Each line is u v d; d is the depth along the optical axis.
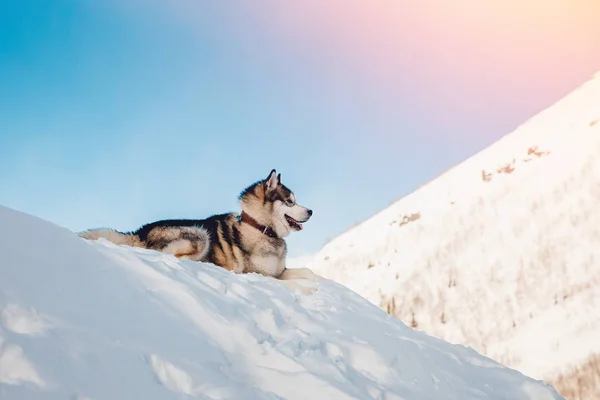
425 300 38.19
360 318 7.82
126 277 5.75
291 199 10.16
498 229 42.69
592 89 58.75
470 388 6.86
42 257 5.19
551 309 33.75
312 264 52.06
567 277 35.59
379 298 40.00
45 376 3.83
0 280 4.57
